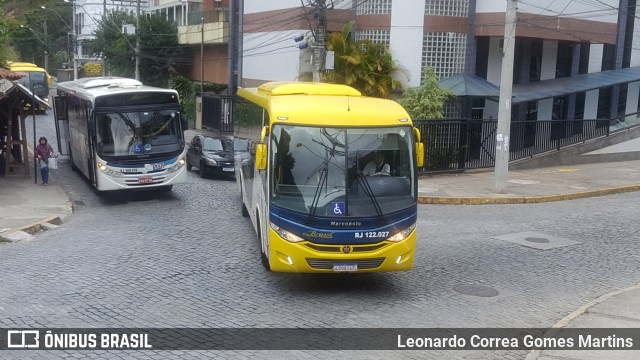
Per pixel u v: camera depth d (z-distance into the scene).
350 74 29.45
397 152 10.81
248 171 15.89
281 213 10.41
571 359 8.17
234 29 42.34
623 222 17.45
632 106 36.88
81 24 77.69
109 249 13.75
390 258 10.52
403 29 29.98
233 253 13.48
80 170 24.22
